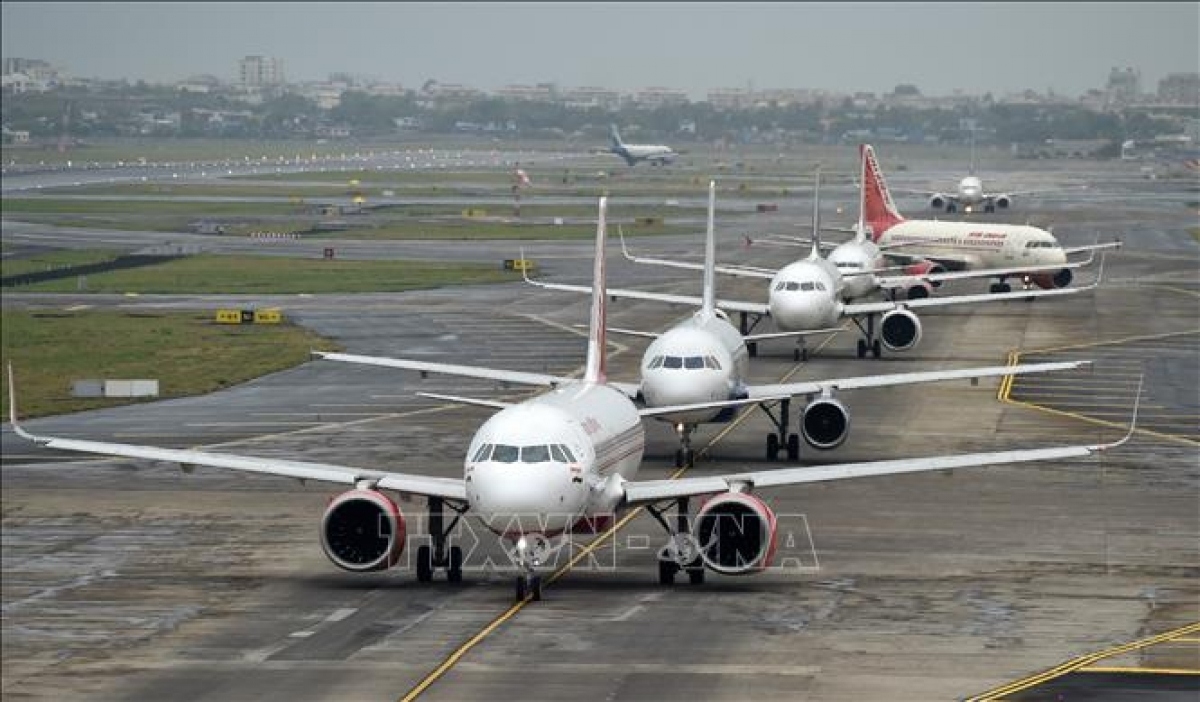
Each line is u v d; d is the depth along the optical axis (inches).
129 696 6136.8
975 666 6451.8
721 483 7623.0
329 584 7800.2
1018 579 7859.3
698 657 6565.0
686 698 6067.9
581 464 7332.7
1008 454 7741.1
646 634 6884.8
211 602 7485.2
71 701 6087.6
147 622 7160.4
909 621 7101.4
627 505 7751.0
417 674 6368.1
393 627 7017.7
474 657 6574.8
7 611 7352.4
